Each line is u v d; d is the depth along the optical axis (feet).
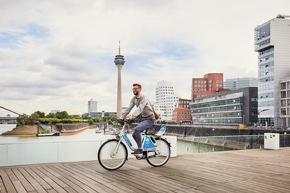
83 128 619.26
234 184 19.71
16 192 17.15
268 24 334.03
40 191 17.35
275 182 20.58
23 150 26.86
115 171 24.12
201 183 19.89
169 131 431.43
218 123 411.13
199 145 38.88
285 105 314.35
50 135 378.53
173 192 17.38
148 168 25.82
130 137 26.27
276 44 329.31
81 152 29.35
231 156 35.09
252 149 44.39
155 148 26.78
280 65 328.90
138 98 26.11
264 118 339.98
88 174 22.72
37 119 497.05
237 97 366.84
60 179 20.77
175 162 29.71
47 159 27.78
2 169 24.73
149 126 26.25
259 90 351.05
